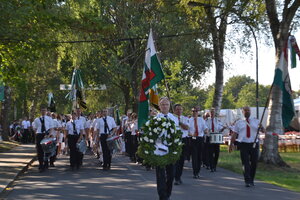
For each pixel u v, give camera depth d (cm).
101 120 1487
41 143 1381
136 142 1788
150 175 1332
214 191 1005
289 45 1355
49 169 1521
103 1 2562
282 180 1271
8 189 1048
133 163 1773
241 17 2031
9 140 3334
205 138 1515
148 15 2681
